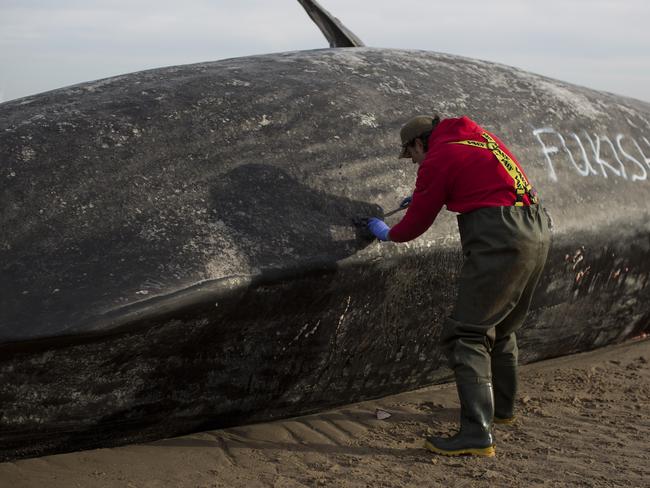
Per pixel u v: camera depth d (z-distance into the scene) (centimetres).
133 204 336
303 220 357
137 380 320
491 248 324
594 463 325
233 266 327
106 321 295
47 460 320
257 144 378
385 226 357
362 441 352
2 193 326
